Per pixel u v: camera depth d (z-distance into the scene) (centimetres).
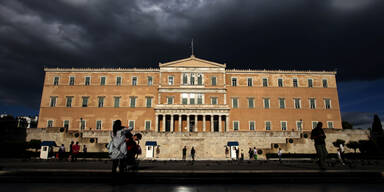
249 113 7531
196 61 7806
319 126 1520
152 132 5356
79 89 7569
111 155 1132
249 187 1010
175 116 7506
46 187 979
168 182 1127
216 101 7519
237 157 4247
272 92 7719
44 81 7594
